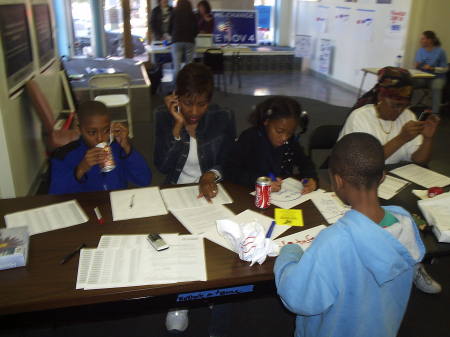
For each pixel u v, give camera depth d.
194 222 1.47
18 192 3.00
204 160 1.91
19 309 1.07
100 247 1.31
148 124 5.16
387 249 0.91
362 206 0.96
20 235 1.30
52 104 4.54
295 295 0.97
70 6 7.53
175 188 1.75
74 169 1.70
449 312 2.06
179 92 1.69
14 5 3.24
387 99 2.03
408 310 2.06
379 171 0.94
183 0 6.27
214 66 6.54
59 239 1.36
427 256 1.35
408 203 1.69
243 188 1.76
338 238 0.93
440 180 1.92
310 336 1.15
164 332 1.90
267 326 1.97
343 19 7.41
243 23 8.45
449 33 5.92
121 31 7.98
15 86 3.12
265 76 8.44
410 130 1.94
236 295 1.27
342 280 0.95
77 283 1.14
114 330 1.90
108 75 4.48
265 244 1.25
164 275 1.18
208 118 1.87
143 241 1.35
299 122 1.75
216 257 1.28
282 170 1.89
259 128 1.81
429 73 5.44
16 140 3.05
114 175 1.84
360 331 1.01
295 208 1.59
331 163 1.01
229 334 1.91
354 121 2.19
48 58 4.61
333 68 7.95
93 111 1.64
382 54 6.44
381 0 6.34
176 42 6.48
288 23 9.23
